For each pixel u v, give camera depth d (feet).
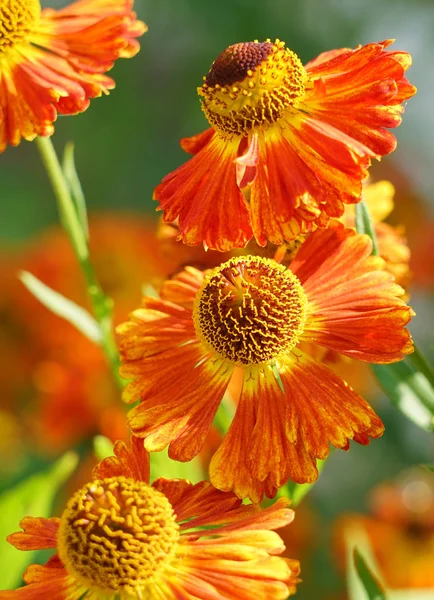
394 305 1.02
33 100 1.11
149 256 1.56
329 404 1.01
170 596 0.98
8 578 1.21
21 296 1.55
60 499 1.47
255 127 1.03
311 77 1.04
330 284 1.05
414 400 1.10
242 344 1.03
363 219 1.07
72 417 1.51
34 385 1.59
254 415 1.02
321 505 1.74
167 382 1.04
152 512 0.99
